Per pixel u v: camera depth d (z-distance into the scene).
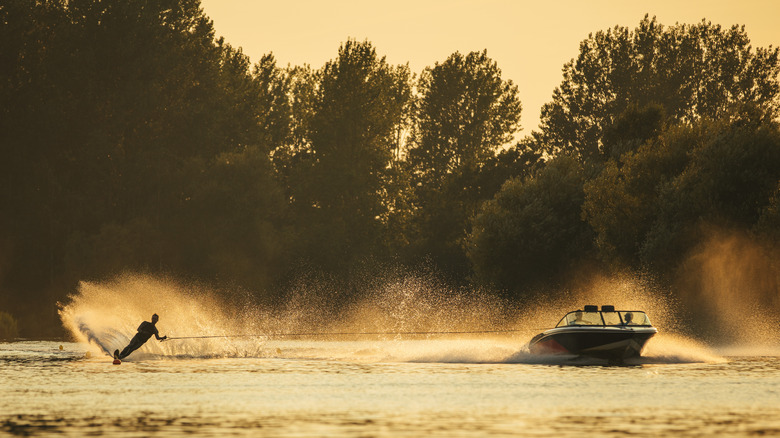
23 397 77.25
